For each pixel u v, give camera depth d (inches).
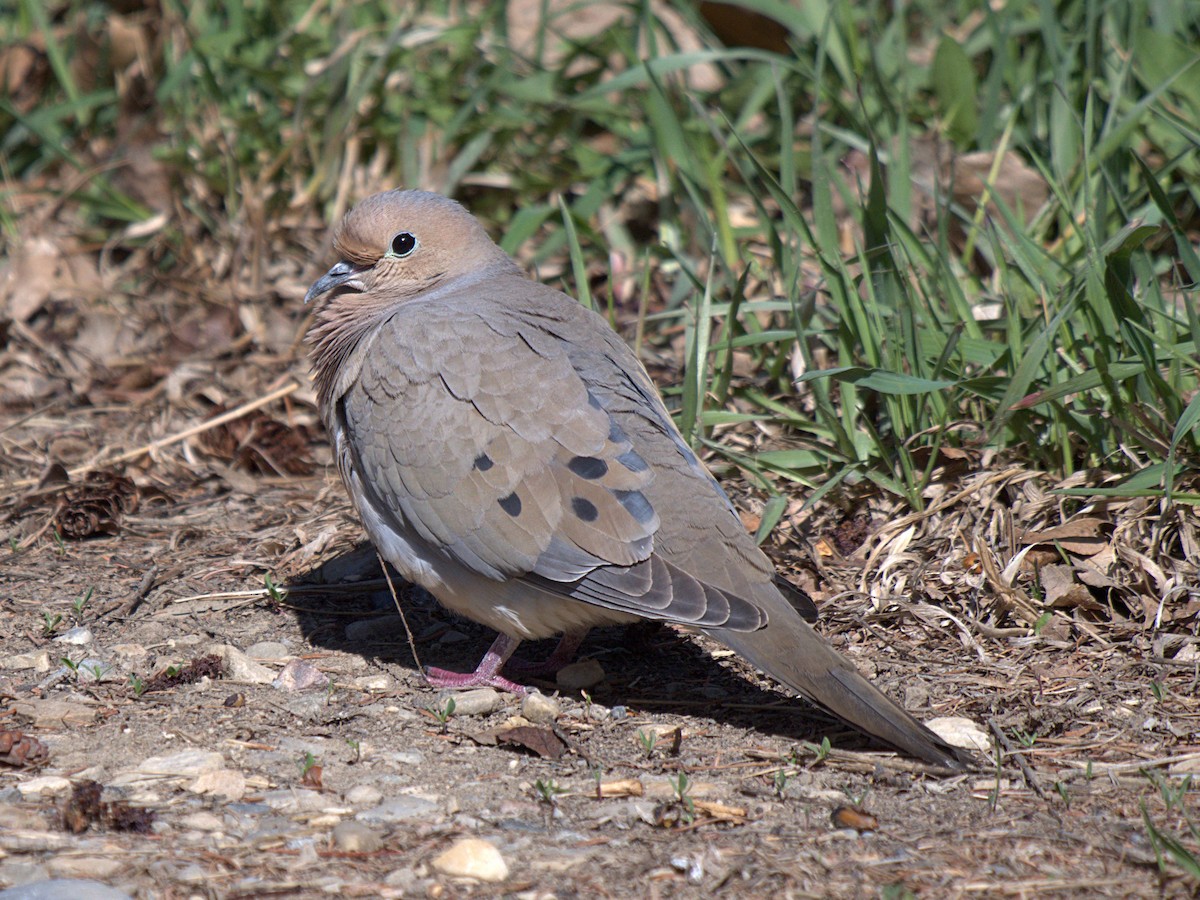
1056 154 489.7
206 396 514.6
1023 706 320.8
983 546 360.5
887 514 398.3
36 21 663.1
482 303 348.5
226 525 440.5
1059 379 398.3
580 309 361.1
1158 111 464.1
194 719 318.3
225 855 258.1
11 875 248.4
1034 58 555.8
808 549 387.5
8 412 516.1
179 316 563.5
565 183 582.2
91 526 432.1
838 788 288.5
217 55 604.4
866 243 438.6
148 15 649.0
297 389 506.3
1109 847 262.7
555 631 336.5
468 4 708.0
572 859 258.2
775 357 462.6
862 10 608.4
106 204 594.2
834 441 412.5
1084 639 348.8
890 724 283.1
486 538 319.3
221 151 600.4
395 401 331.0
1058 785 283.4
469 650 369.7
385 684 342.3
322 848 260.8
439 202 382.0
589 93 529.7
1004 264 415.8
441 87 607.5
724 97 597.9
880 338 410.9
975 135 534.9
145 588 390.9
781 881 251.4
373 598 394.6
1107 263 381.7
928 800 282.4
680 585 305.3
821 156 445.4
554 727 313.0
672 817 273.4
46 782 284.4
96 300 572.4
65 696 329.4
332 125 579.5
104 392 525.3
